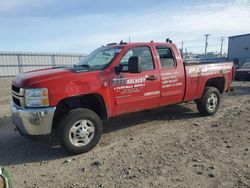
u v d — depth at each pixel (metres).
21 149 5.44
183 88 6.80
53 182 4.02
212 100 7.61
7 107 10.03
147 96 6.08
